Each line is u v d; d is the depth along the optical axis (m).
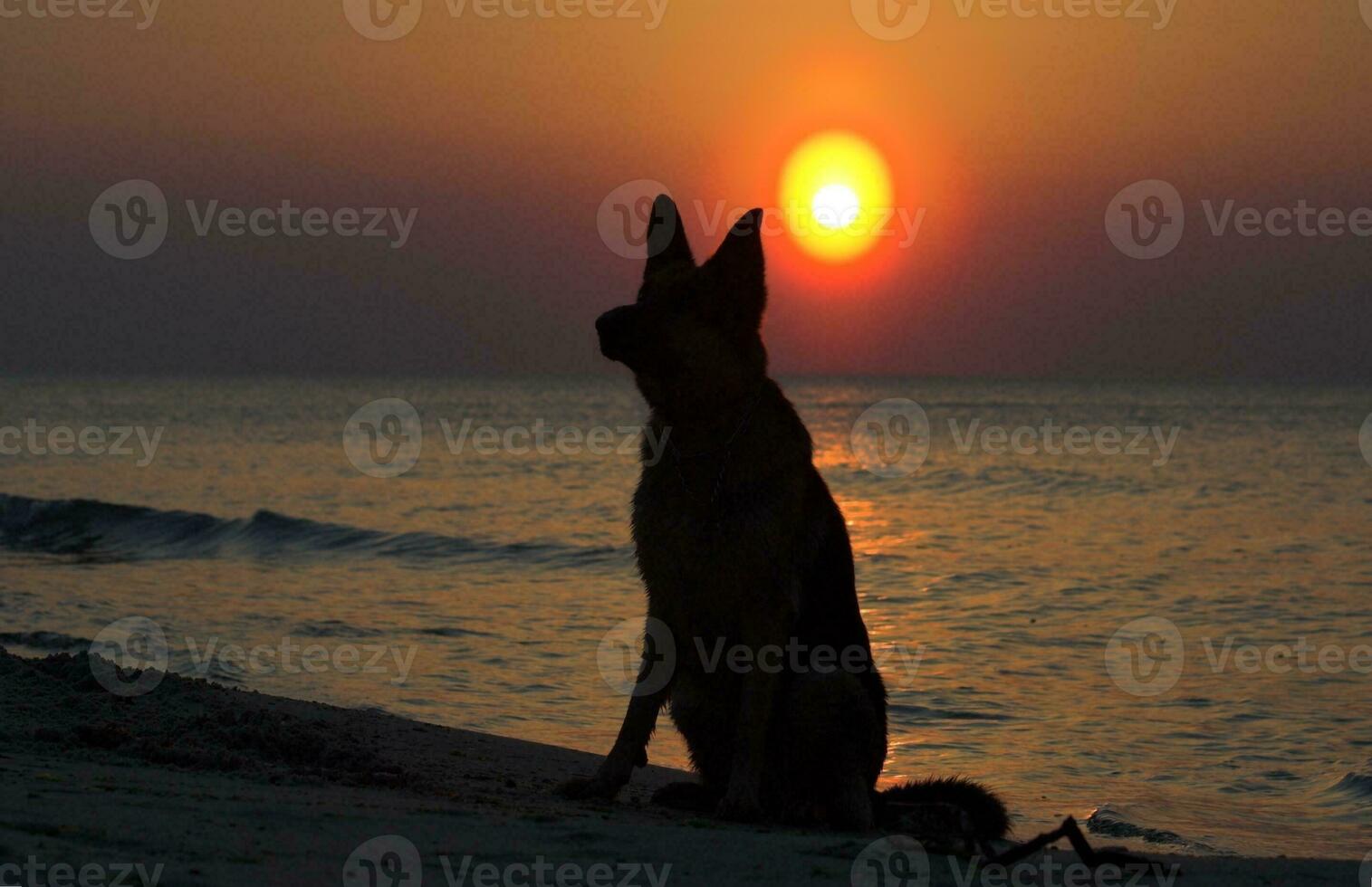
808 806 5.62
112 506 27.42
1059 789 8.20
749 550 5.32
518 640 13.55
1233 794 8.11
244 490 37.97
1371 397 169.00
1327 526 27.33
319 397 155.88
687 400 5.34
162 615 14.93
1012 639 14.26
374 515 30.39
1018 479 42.53
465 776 6.34
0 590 17.39
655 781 7.38
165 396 160.38
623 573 20.02
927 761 9.02
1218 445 62.41
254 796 4.79
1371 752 9.12
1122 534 26.03
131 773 5.14
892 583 19.05
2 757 5.28
